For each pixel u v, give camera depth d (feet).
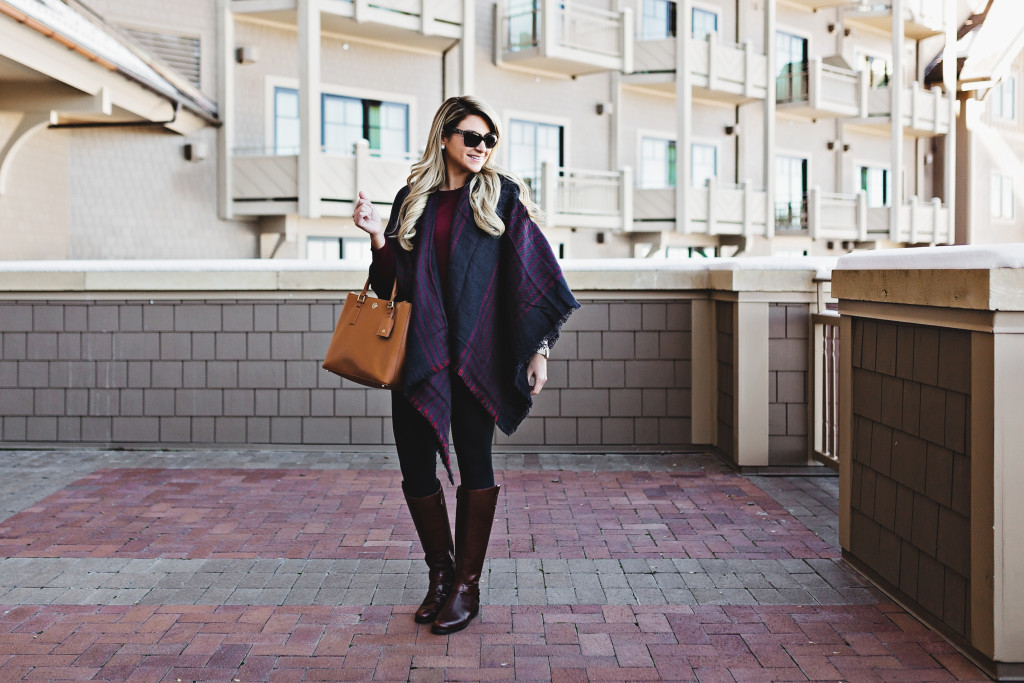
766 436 16.58
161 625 9.16
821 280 16.25
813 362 16.37
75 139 42.93
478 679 7.86
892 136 77.15
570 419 18.70
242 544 12.07
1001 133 90.43
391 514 13.69
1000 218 90.79
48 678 7.87
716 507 14.12
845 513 11.19
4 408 19.02
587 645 8.62
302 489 15.37
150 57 40.29
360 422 18.79
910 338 9.35
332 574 10.80
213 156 46.16
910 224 79.20
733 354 16.99
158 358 18.86
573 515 13.62
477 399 8.73
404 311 8.55
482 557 9.28
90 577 10.68
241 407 18.85
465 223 8.81
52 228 41.96
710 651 8.46
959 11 89.30
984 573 7.88
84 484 15.70
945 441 8.60
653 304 18.70
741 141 69.46
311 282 18.43
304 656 8.36
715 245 67.36
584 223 57.11
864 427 10.60
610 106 61.21
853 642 8.66
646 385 18.70
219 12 46.01
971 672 7.96
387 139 52.08
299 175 45.06
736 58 63.67
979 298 7.64
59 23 32.01
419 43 51.88
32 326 18.94
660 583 10.44
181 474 16.56
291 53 48.55
